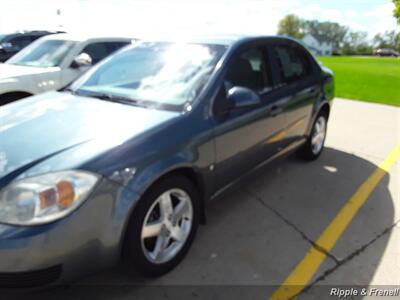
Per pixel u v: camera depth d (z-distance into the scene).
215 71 2.75
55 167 1.88
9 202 1.80
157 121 2.31
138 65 3.11
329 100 4.62
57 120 2.38
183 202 2.47
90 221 1.89
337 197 3.64
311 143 4.47
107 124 2.28
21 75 5.23
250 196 3.62
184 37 3.33
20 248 1.74
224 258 2.62
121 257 2.18
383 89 12.22
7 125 2.38
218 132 2.61
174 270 2.47
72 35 6.43
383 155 4.99
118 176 1.98
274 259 2.62
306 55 4.21
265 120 3.19
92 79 3.21
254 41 3.27
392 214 3.32
